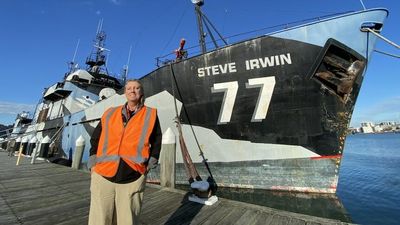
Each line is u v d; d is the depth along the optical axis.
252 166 8.47
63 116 16.62
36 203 5.77
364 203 8.83
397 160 23.05
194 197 5.61
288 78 7.86
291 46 7.75
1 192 6.81
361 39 7.47
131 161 2.64
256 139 8.38
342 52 7.64
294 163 7.99
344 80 7.65
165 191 6.48
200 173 9.30
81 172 10.06
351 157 27.42
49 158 16.56
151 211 5.07
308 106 7.79
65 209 5.31
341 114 7.67
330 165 7.69
